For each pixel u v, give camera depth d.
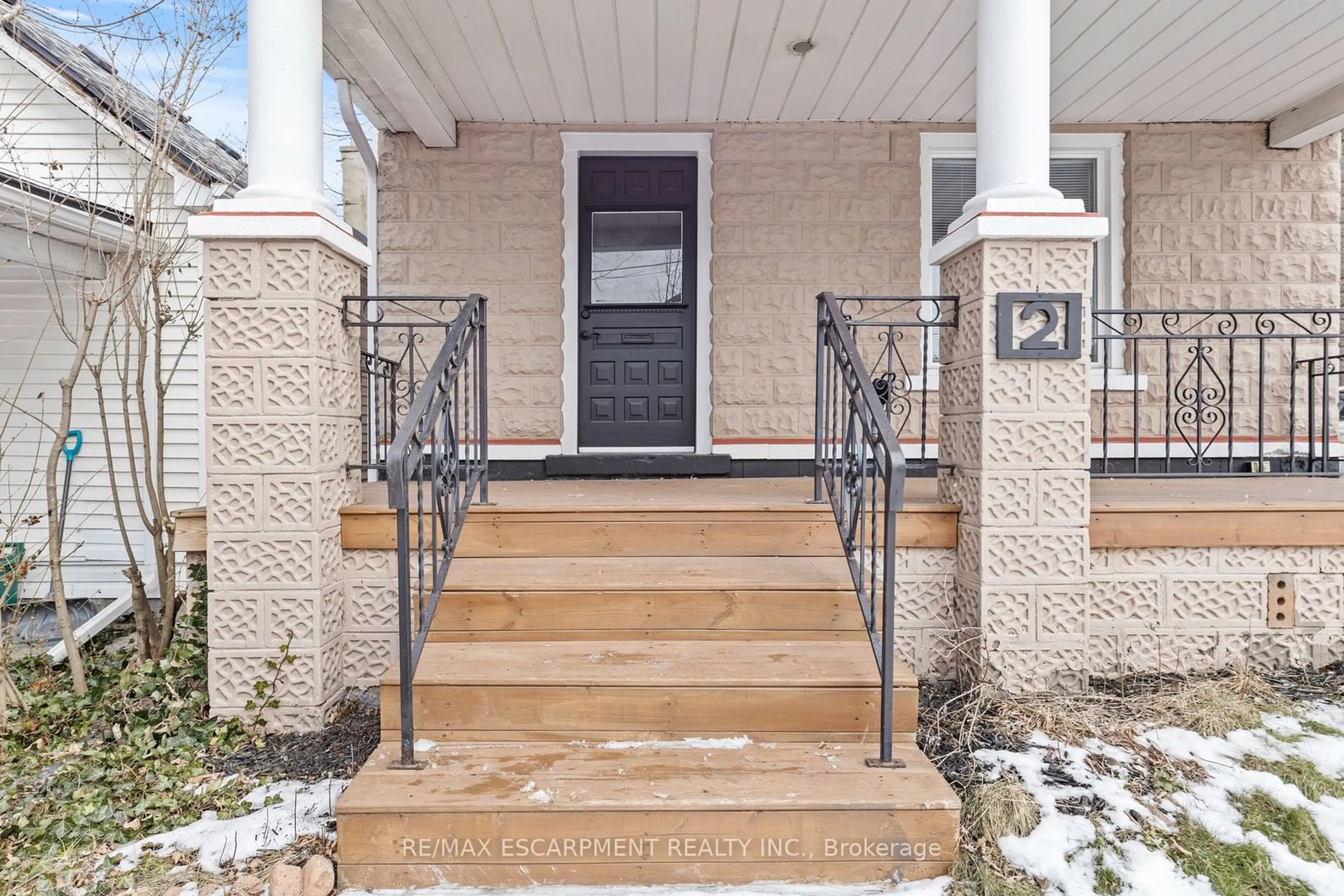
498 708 2.41
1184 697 2.86
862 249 5.22
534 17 3.85
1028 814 2.18
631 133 5.17
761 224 5.19
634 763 2.24
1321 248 5.27
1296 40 4.12
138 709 3.07
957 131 5.21
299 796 2.40
